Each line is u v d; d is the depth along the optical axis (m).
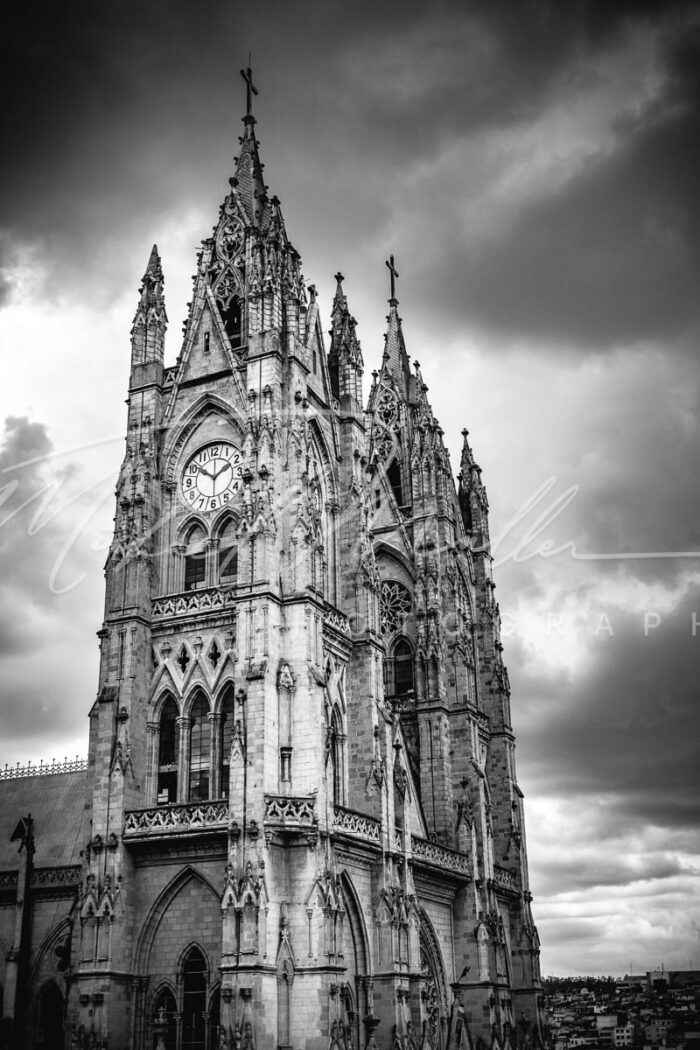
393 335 118.00
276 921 65.88
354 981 72.94
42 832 86.94
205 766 72.88
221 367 82.88
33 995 79.25
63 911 80.50
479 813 94.75
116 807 70.94
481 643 110.69
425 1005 81.69
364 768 79.25
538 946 103.50
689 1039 152.75
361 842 73.75
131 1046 67.38
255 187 93.19
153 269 87.44
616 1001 191.75
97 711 75.69
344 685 80.88
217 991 66.88
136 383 83.81
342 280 96.69
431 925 85.56
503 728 107.38
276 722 70.31
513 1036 90.25
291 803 67.94
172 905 70.00
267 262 82.88
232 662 73.69
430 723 95.81
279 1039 64.12
